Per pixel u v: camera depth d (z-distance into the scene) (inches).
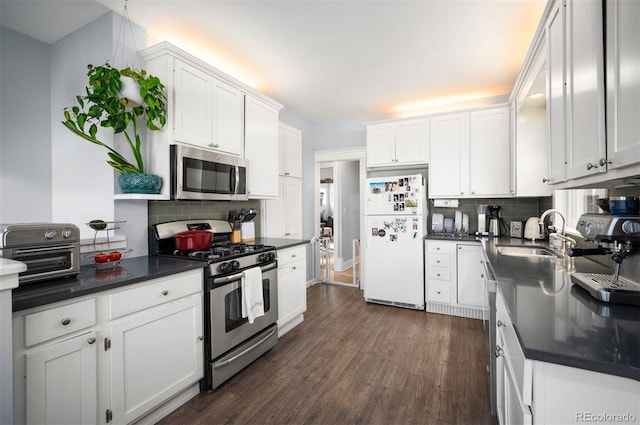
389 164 155.5
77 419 52.3
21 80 87.7
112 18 80.4
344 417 68.9
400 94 143.5
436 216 152.6
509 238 131.7
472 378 83.7
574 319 37.6
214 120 96.3
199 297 76.8
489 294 67.2
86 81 85.2
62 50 90.9
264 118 119.9
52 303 49.2
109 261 69.4
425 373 86.4
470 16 84.1
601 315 38.8
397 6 79.8
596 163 41.8
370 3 78.6
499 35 93.7
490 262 75.6
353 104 157.8
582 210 95.9
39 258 55.7
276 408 72.1
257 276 91.7
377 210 148.0
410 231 140.9
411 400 74.5
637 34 32.3
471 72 120.0
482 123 136.6
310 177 189.6
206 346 78.4
